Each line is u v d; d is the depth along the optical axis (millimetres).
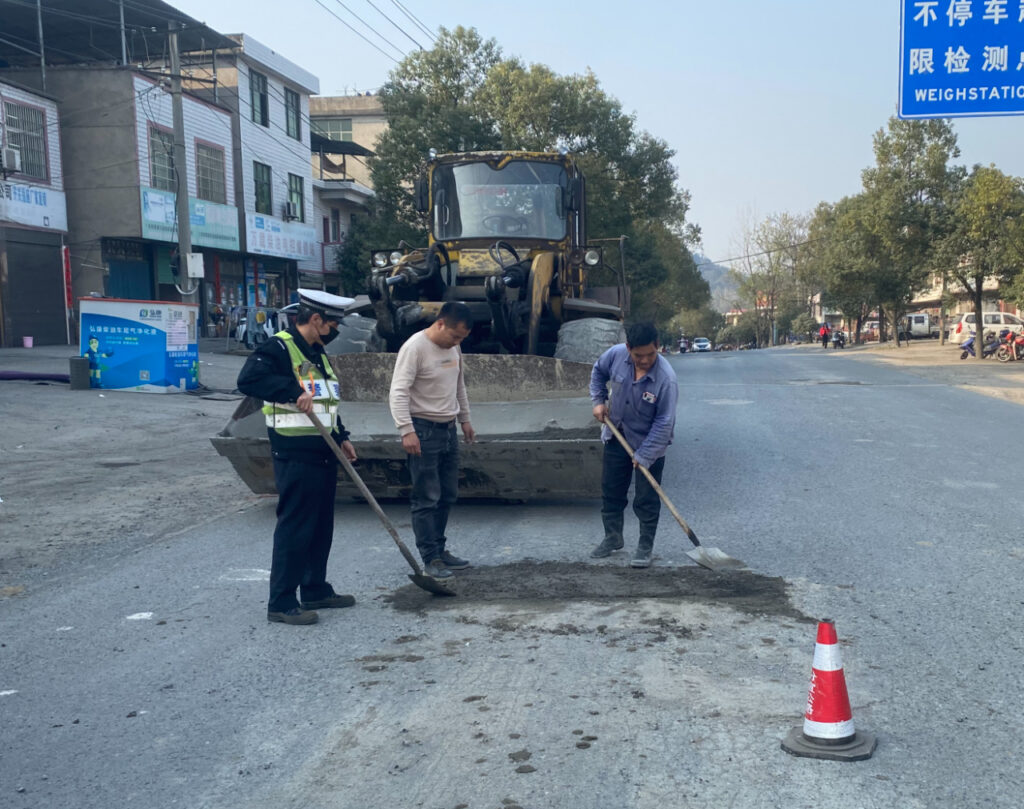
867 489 8375
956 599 5129
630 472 6137
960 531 6746
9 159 23047
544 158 9609
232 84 32219
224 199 31281
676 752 3354
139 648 4543
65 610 5152
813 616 4852
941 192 32906
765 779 3154
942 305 45562
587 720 3625
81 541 6793
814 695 3373
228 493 8695
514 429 7062
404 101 36812
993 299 51906
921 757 3309
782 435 12086
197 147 29531
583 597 5227
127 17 26984
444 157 9672
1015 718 3627
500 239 9500
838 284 44125
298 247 36906
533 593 5316
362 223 39844
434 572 5688
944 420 13633
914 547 6289
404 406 5555
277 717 3725
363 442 7012
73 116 25844
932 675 4055
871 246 41938
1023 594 5219
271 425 4918
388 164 36562
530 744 3434
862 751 3301
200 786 3186
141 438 12391
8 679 4168
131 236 26094
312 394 4957
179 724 3680
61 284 25438
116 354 16594
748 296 93000
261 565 6078
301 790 3143
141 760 3383
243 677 4156
